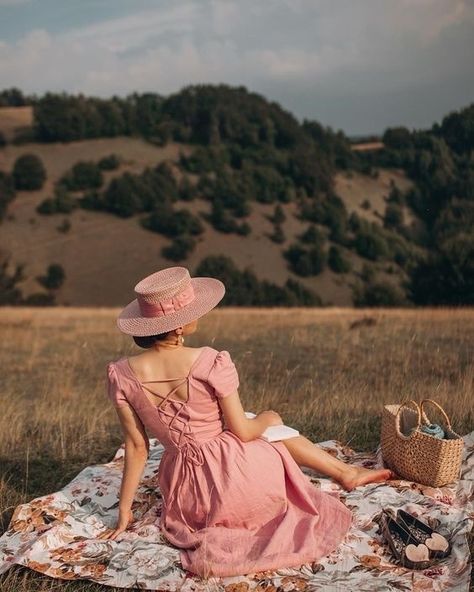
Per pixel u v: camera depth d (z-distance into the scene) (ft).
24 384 37.40
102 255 392.06
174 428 12.12
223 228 415.85
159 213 410.93
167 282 11.99
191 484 12.12
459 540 11.66
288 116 536.83
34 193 435.53
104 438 20.24
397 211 432.25
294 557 11.26
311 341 51.70
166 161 488.85
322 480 13.98
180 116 527.40
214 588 10.77
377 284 217.97
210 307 12.09
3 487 16.30
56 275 369.09
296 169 467.52
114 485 14.65
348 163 490.90
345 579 10.89
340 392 24.59
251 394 25.25
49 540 12.34
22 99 619.26
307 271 386.93
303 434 19.02
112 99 549.13
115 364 12.48
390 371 33.86
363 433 18.86
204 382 11.94
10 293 348.79
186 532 12.10
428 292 159.33
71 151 488.85
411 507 12.68
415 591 10.46
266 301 353.72
